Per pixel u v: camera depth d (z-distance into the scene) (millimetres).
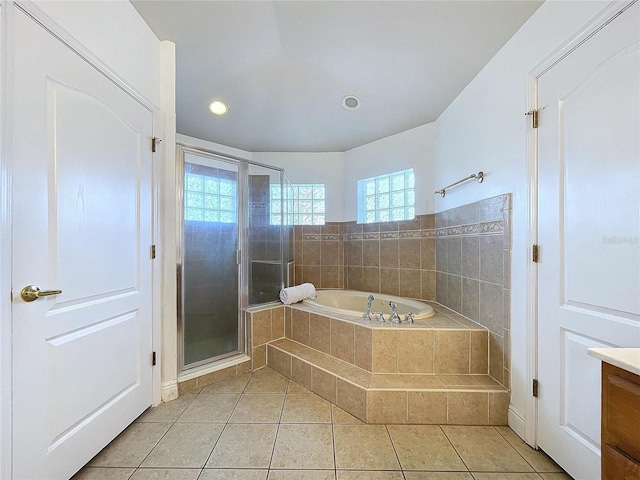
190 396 1891
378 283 3230
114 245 1417
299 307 2471
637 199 969
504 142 1674
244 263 2457
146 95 1652
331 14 1671
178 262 2029
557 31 1289
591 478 1123
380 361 1854
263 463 1309
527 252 1467
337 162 3590
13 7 957
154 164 1721
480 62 1876
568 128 1231
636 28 973
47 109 1080
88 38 1255
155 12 1594
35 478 1035
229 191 2396
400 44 1874
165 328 1813
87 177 1259
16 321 973
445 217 2547
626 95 1003
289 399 1872
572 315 1209
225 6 1597
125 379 1501
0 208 926
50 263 1097
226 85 2336
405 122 2834
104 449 1387
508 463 1319
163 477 1225
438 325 1931
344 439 1483
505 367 1649
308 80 2303
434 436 1514
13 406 967
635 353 684
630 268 989
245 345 2352
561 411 1268
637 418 625
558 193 1282
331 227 3594
